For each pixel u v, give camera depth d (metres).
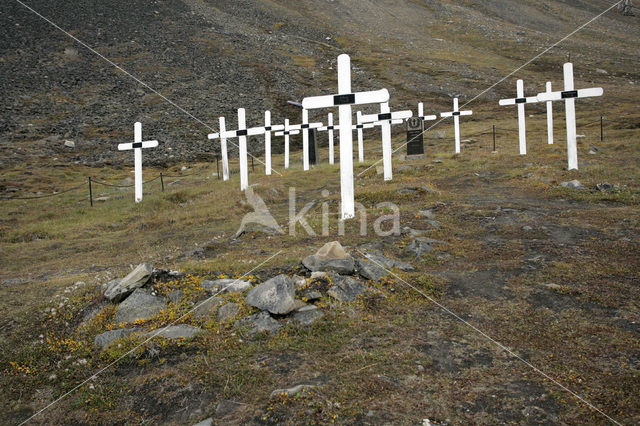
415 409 2.95
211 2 99.19
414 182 13.68
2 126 36.25
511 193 11.33
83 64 53.19
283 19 98.56
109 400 3.51
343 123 8.68
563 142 23.06
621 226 7.24
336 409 2.97
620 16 121.62
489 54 83.75
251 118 46.72
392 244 7.04
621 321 4.02
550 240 6.75
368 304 4.65
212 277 5.66
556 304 4.48
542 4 127.62
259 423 2.91
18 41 55.09
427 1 123.75
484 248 6.56
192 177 25.08
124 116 42.75
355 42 89.00
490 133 32.31
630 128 28.83
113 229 13.03
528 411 2.87
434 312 4.50
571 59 76.69
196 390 3.42
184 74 56.28
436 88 57.88
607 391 3.01
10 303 5.68
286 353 3.82
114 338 4.38
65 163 30.09
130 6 77.56
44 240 11.60
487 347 3.75
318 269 5.39
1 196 19.77
